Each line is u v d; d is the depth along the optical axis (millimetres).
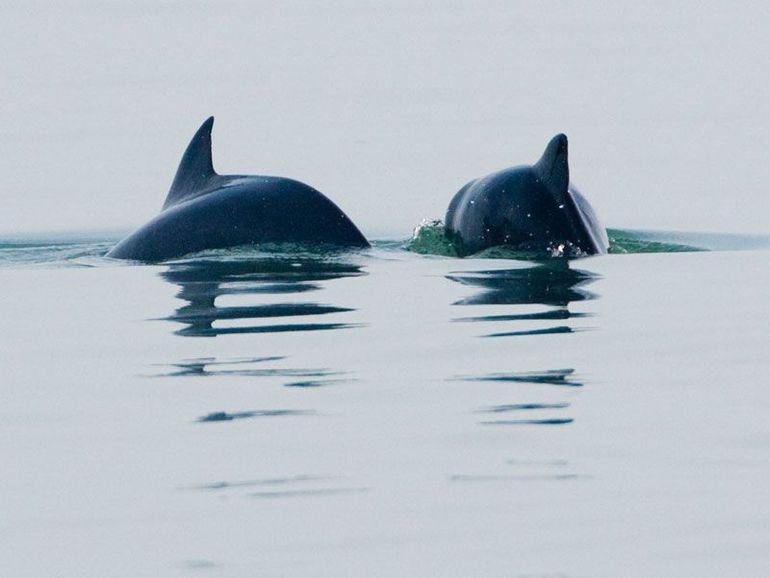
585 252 61719
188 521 28891
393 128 117562
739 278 57000
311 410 36438
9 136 117688
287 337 44688
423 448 33156
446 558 26797
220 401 37406
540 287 53875
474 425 35000
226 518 28984
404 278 55312
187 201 63188
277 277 55188
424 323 46688
